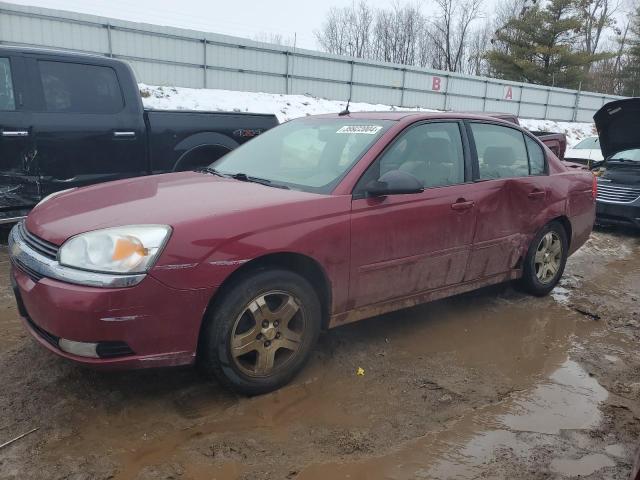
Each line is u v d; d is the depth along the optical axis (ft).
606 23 142.31
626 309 16.22
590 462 8.71
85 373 10.41
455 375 11.40
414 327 13.80
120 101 19.56
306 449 8.64
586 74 129.29
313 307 10.49
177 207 9.61
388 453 8.68
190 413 9.43
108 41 64.64
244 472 8.02
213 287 8.99
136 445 8.50
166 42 68.74
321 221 10.30
